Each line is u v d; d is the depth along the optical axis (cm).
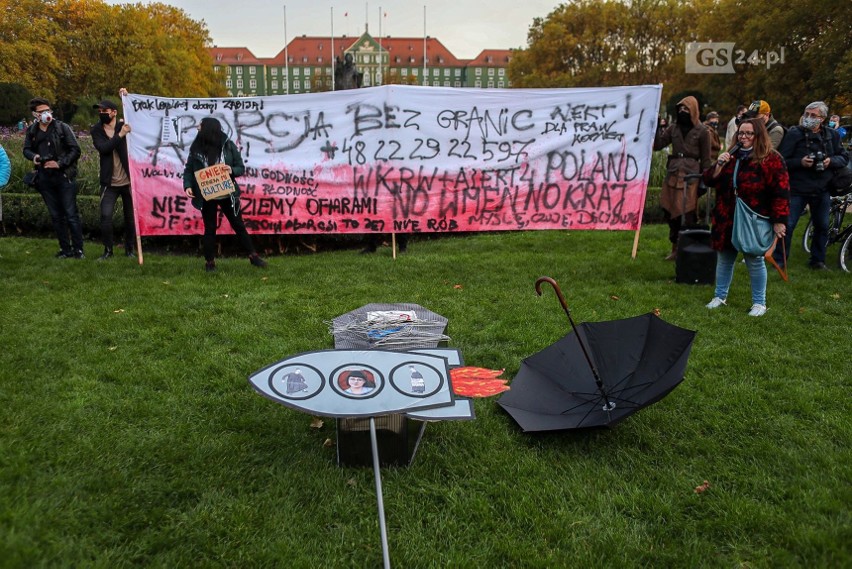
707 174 580
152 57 5575
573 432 361
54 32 5288
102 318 534
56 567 247
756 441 352
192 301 588
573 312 568
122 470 316
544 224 813
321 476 317
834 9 3538
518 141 796
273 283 669
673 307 591
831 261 788
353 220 804
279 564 257
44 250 863
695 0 6056
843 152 721
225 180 687
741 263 766
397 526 284
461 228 809
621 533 279
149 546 265
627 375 364
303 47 13225
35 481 300
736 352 473
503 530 282
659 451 345
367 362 320
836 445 348
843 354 470
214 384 418
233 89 13000
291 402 288
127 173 807
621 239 962
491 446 347
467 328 526
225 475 317
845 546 264
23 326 510
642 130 796
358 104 782
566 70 6353
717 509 293
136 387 409
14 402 376
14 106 3488
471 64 12825
